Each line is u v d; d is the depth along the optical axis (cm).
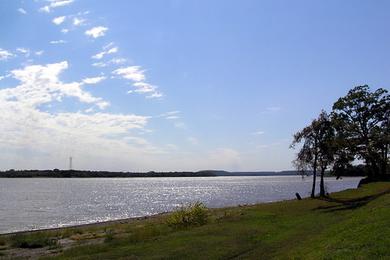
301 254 1508
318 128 5344
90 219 6006
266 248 1869
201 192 13638
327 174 5688
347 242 1422
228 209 5106
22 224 5359
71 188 17362
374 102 5919
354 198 4262
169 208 7875
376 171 5959
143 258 1762
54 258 2041
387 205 2103
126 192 14188
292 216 3092
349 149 5606
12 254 2577
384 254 1147
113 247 2170
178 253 1819
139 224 4162
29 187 17975
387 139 5769
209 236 2220
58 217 6266
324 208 3528
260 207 4619
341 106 5953
